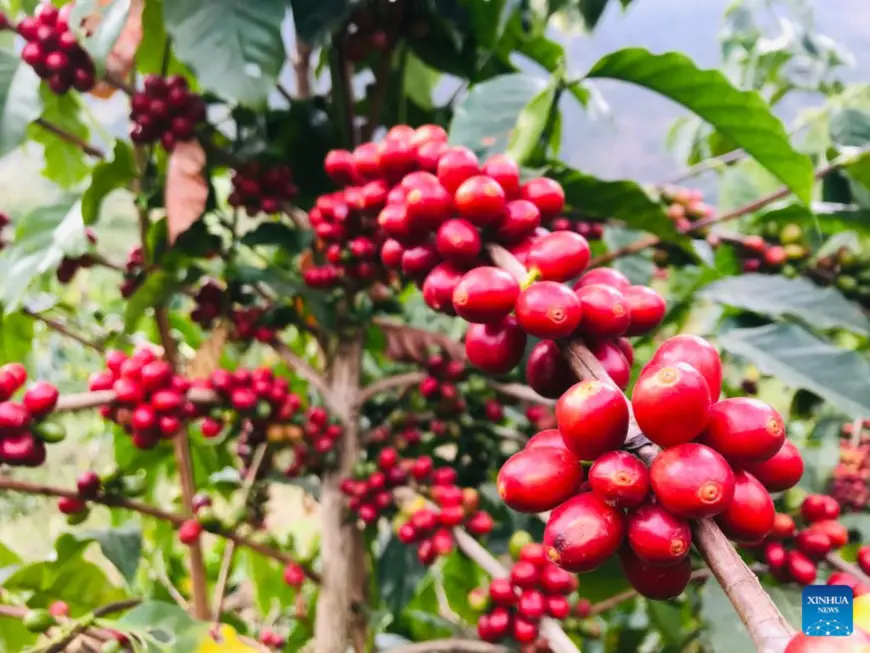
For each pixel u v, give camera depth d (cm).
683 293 44
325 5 32
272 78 28
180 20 28
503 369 19
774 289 38
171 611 27
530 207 19
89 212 32
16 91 32
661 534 13
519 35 38
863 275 40
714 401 15
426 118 42
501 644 29
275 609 54
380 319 41
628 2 43
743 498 14
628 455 14
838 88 56
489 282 17
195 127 31
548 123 33
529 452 15
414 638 47
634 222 35
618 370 17
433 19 36
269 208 33
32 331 41
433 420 38
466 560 41
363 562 37
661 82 29
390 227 20
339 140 36
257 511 39
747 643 27
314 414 34
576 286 18
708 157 55
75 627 25
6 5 39
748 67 56
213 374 31
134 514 47
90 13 29
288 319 35
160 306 35
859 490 36
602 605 37
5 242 39
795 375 34
